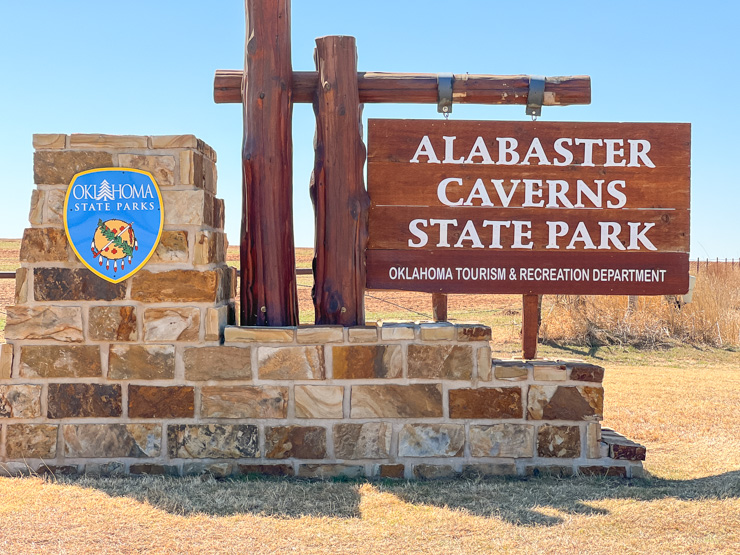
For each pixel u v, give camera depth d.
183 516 4.15
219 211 5.68
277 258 5.43
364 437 5.14
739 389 8.70
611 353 12.34
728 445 6.15
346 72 5.44
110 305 5.14
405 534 3.92
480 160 5.57
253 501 4.43
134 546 3.68
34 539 3.76
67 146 5.17
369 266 5.55
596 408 5.20
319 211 5.50
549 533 3.96
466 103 5.68
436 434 5.16
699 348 12.82
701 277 15.23
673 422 6.98
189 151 5.15
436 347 5.18
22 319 5.14
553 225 5.56
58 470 5.13
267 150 5.40
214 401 5.12
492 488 4.81
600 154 5.55
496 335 13.55
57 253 5.16
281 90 5.41
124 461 5.13
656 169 5.55
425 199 5.57
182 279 5.13
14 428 5.14
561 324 13.42
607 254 5.56
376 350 5.16
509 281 5.55
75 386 5.14
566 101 5.62
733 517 4.25
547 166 5.56
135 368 5.12
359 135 5.53
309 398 5.13
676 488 4.87
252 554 3.60
